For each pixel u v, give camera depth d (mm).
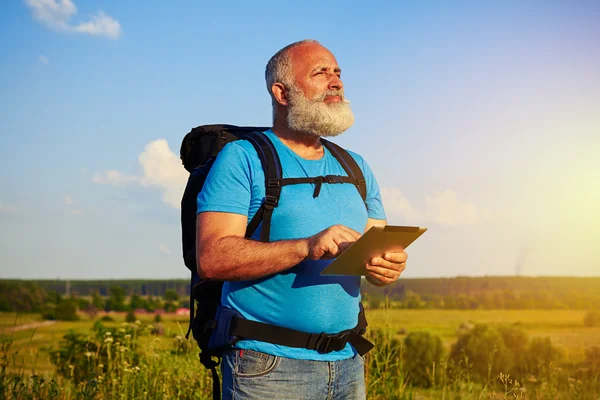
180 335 5535
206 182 2447
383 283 2336
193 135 2877
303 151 2605
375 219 2787
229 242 2250
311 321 2303
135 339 5590
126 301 77000
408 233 2092
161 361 5309
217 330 2365
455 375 5074
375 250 2123
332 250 2105
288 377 2268
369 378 4785
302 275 2322
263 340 2285
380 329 4965
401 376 4926
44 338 6160
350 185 2592
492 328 15953
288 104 2594
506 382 3832
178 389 4949
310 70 2561
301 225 2365
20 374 4562
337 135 2586
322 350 2305
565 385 5504
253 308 2322
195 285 2521
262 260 2197
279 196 2377
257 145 2477
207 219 2359
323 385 2314
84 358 5691
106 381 4910
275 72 2643
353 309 2449
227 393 2346
